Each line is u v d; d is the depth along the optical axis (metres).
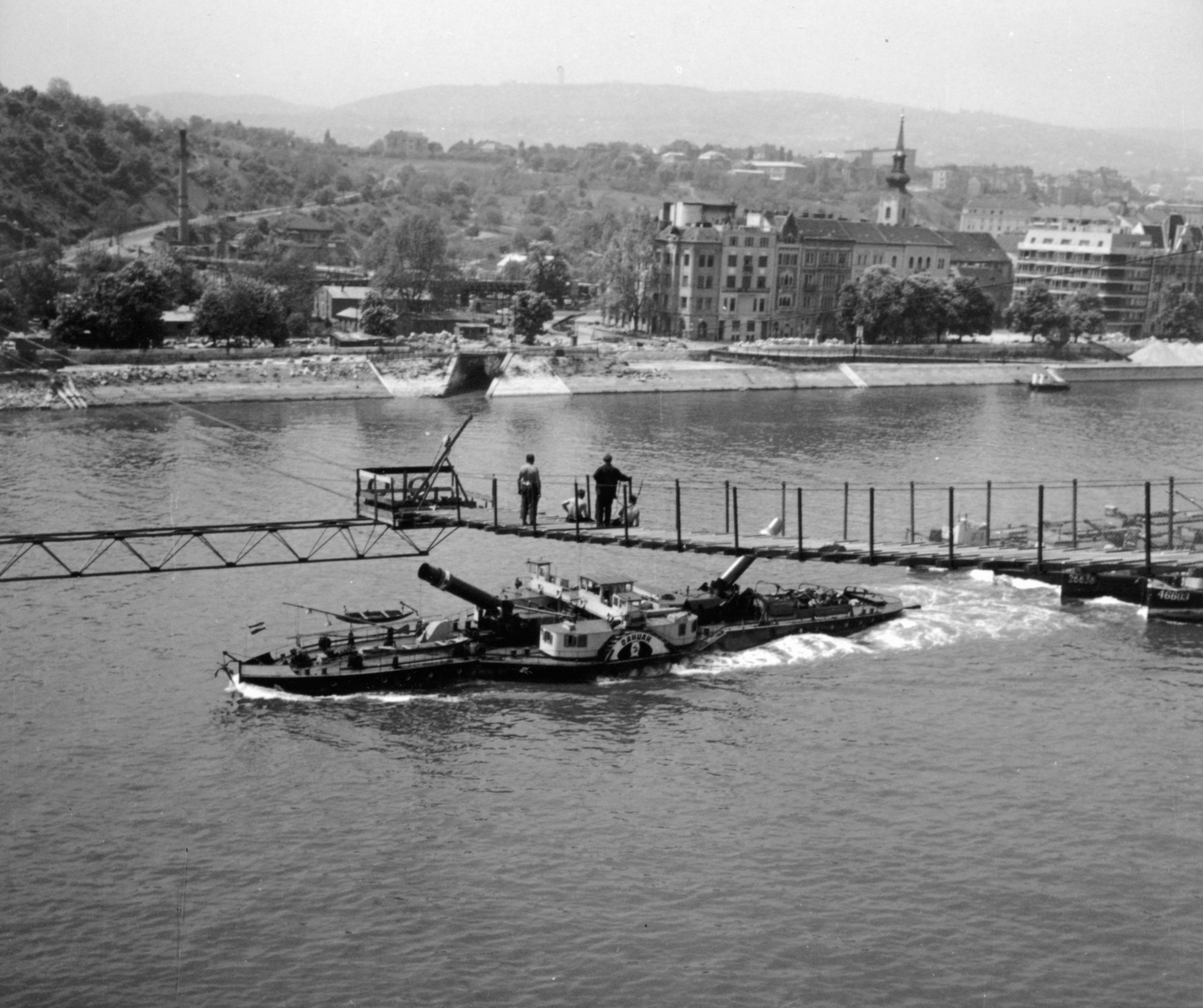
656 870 87.38
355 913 82.75
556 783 99.50
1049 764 102.75
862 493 193.12
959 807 95.88
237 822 93.19
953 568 133.75
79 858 88.19
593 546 157.88
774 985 76.25
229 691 114.25
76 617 130.00
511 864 88.12
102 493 177.25
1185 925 81.94
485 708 113.38
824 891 85.06
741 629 127.94
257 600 136.25
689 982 76.44
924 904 83.75
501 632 122.50
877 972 77.38
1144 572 140.25
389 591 139.62
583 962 78.06
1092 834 92.25
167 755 102.69
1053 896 84.75
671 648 122.50
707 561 154.12
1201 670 123.06
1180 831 92.69
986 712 113.06
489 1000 74.81
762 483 198.12
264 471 195.88
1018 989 76.12
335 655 117.19
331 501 175.62
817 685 119.12
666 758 103.88
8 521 161.38
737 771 101.56
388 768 101.69
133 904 83.44
